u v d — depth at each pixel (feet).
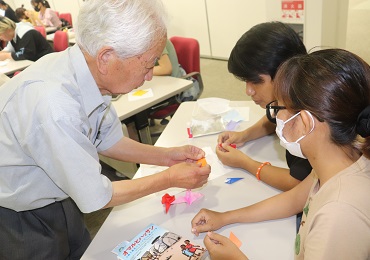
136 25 2.66
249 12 14.51
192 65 9.04
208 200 3.76
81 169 2.77
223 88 13.51
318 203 2.22
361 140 2.07
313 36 10.10
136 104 6.98
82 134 2.82
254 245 3.10
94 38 2.69
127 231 3.49
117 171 8.43
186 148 4.34
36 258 3.64
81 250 4.26
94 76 3.02
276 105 2.57
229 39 15.97
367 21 16.93
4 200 3.24
